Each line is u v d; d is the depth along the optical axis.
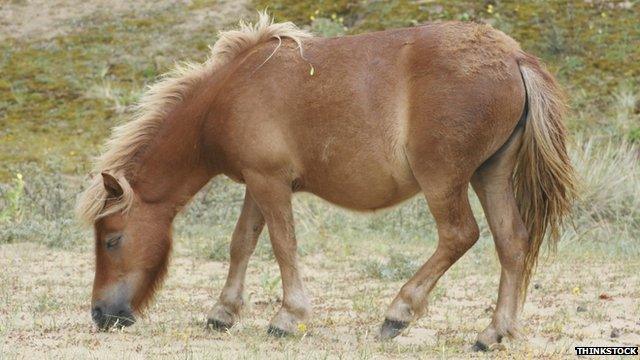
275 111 8.88
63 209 17.34
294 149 8.91
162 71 23.95
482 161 8.59
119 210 9.17
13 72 24.62
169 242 9.45
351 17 25.25
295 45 9.08
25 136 22.12
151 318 10.15
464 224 8.59
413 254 14.64
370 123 8.65
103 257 9.26
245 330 9.46
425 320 10.14
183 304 11.02
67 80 24.23
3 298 11.12
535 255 8.80
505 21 24.31
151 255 9.31
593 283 12.25
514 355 8.31
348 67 8.77
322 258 14.50
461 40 8.55
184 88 9.39
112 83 23.91
